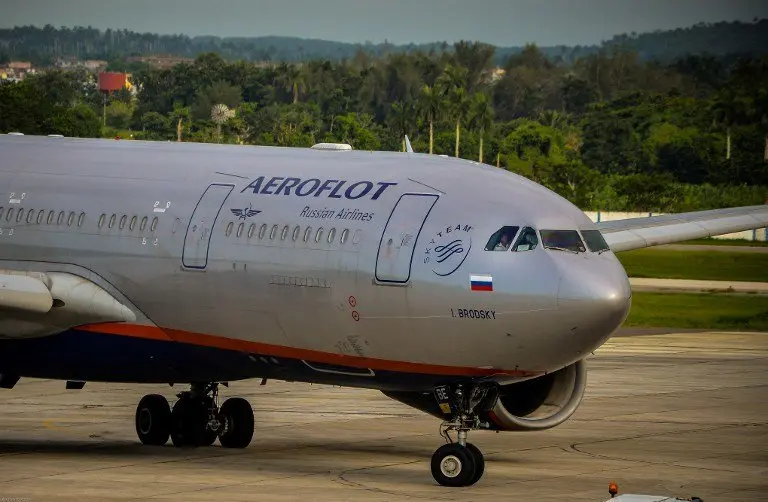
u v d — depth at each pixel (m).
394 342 94.38
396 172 99.25
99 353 106.50
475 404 95.75
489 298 90.69
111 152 112.50
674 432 122.94
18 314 103.62
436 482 94.88
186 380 107.75
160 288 103.50
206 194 103.94
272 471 98.31
